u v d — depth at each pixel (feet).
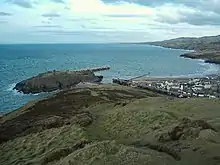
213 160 55.11
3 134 125.29
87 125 111.34
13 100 300.81
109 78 446.60
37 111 173.47
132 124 101.14
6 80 433.48
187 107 124.98
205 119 99.04
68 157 58.44
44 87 359.25
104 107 156.25
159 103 144.05
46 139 96.78
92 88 260.62
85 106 169.78
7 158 92.17
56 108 174.81
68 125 108.06
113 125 105.19
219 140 67.05
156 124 94.58
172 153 58.13
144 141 75.92
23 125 138.10
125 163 49.88
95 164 51.06
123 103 154.92
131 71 533.96
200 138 68.18
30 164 75.31
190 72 518.37
